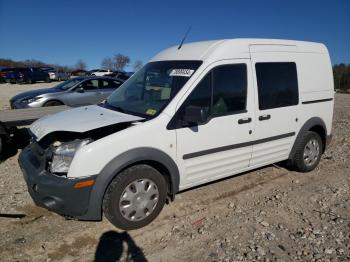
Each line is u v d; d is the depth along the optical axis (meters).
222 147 4.29
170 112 3.85
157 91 4.26
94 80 12.12
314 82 5.39
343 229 3.86
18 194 4.69
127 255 3.39
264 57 4.71
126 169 3.65
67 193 3.39
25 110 7.57
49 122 4.09
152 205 3.88
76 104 11.52
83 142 3.56
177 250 3.47
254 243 3.58
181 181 4.07
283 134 5.02
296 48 5.17
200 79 4.05
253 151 4.68
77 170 3.38
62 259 3.32
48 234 3.72
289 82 5.01
